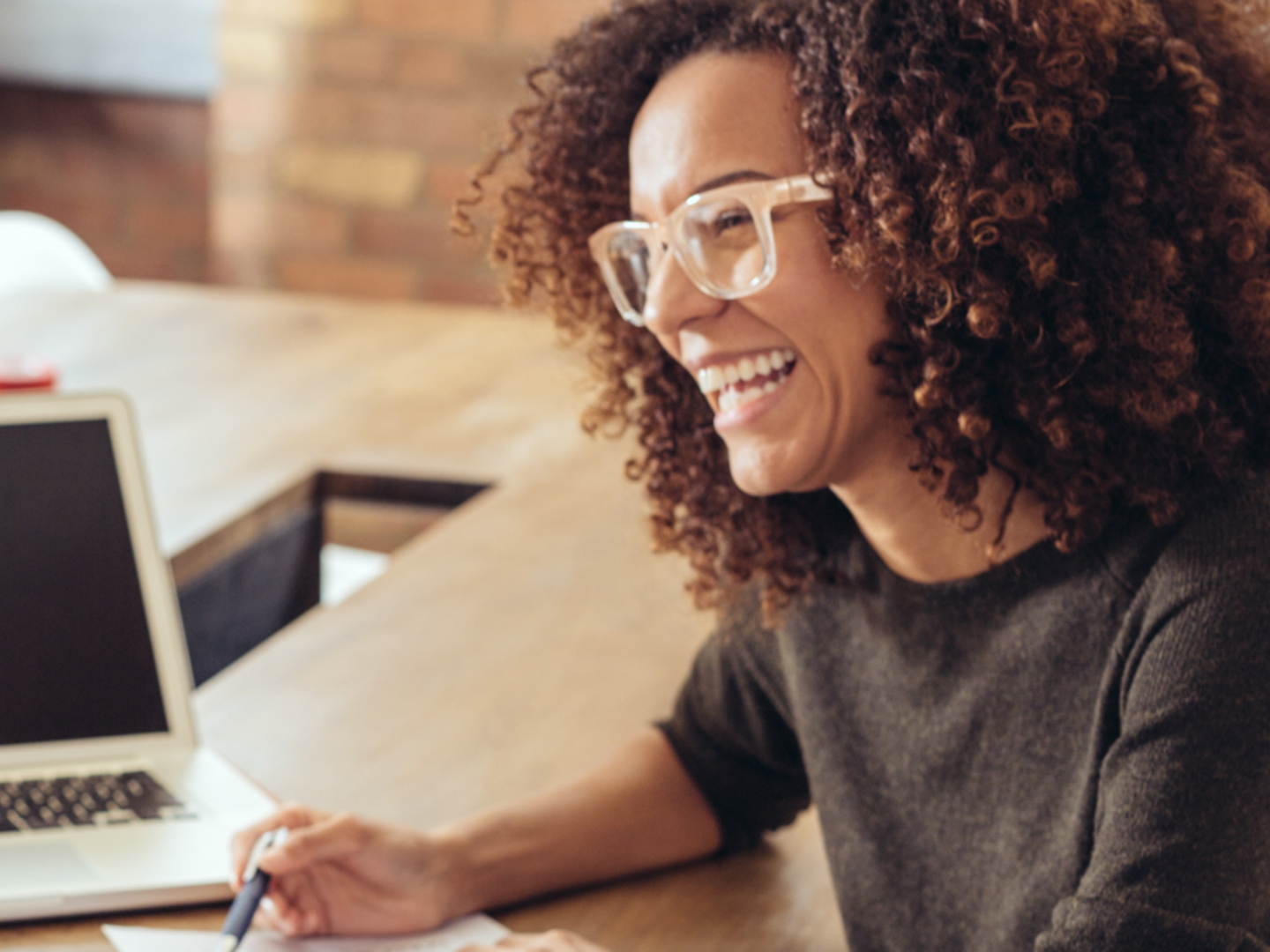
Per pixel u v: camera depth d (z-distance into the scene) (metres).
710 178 0.89
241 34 3.55
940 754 0.95
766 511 1.05
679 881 1.11
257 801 1.11
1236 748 0.77
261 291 3.70
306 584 1.94
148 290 2.70
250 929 1.00
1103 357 0.85
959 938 0.96
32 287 2.67
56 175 3.78
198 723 1.27
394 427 2.09
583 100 1.09
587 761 1.23
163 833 1.06
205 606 1.71
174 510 1.75
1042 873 0.89
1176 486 0.85
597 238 1.01
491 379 2.33
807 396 0.91
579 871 1.09
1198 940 0.75
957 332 0.87
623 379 1.17
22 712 1.15
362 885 1.01
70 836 1.06
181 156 3.71
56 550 1.17
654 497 1.16
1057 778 0.89
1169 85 0.85
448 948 1.00
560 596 1.57
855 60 0.85
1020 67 0.83
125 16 3.62
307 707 1.31
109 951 0.95
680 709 1.18
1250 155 0.89
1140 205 0.85
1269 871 0.78
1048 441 0.87
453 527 1.76
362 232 3.61
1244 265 0.85
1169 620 0.81
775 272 0.88
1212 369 0.87
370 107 3.53
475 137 3.50
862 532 1.01
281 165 3.61
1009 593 0.91
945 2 0.84
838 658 1.03
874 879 1.01
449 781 1.20
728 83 0.90
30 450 1.17
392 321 2.62
